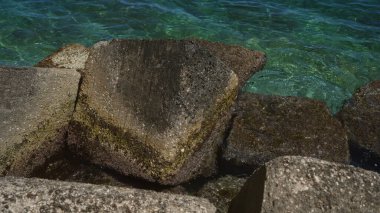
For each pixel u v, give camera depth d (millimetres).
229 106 5875
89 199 4469
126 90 5738
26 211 4391
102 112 5781
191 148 5633
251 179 4805
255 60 7051
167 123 5555
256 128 6078
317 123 6164
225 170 5941
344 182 4551
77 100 5895
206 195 5699
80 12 8773
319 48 8141
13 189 4488
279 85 7363
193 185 5762
